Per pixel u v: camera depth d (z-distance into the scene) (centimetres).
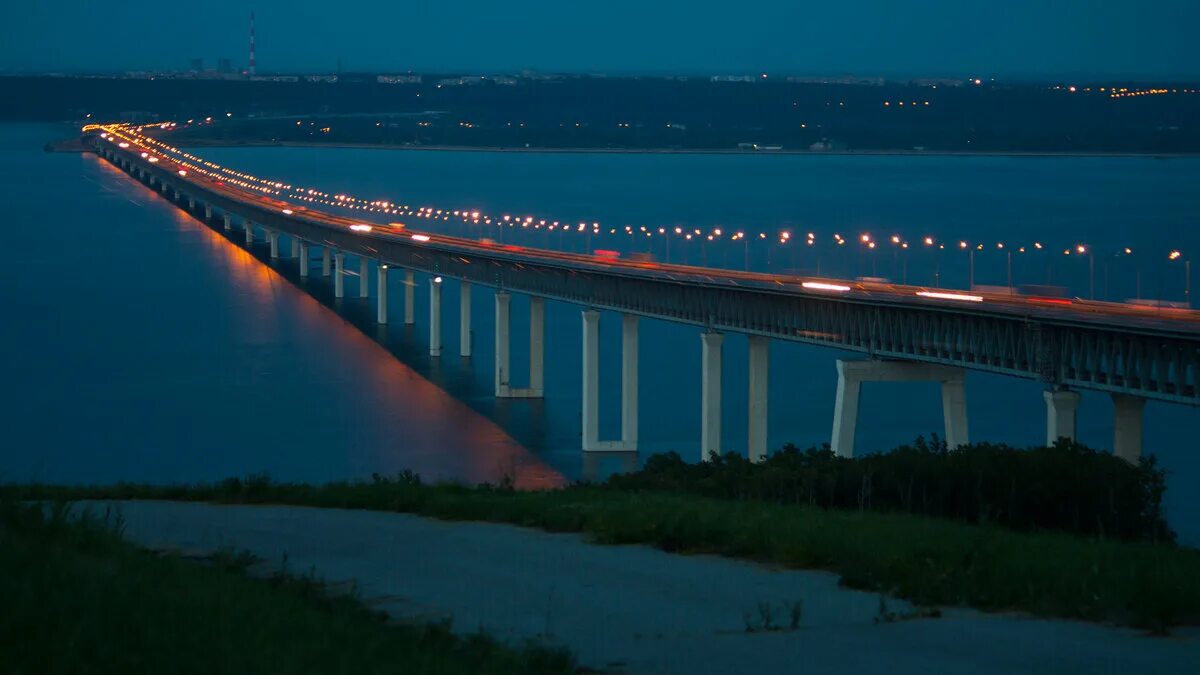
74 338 17325
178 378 14788
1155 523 4800
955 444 9406
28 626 2194
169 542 3669
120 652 2134
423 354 16875
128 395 13812
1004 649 2486
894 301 9425
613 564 3334
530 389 14312
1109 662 2395
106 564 2722
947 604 2886
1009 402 13638
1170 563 3195
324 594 2928
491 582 3125
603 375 15512
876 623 2709
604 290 12694
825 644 2533
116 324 18488
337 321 19562
